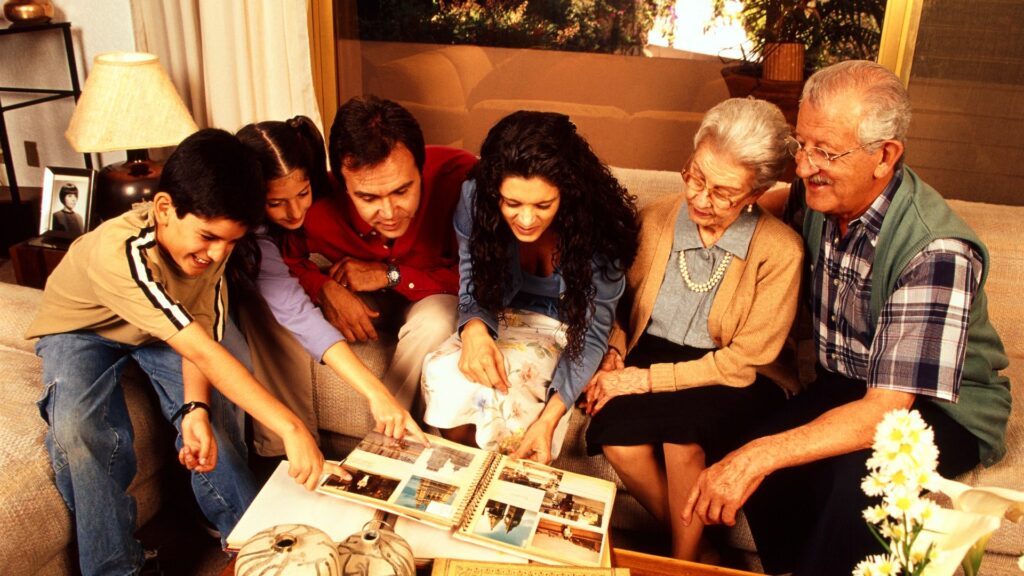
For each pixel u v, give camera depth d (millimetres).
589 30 3406
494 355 1540
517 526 1188
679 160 3570
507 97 3521
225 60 2742
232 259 1570
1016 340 1898
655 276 1618
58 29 3082
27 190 3361
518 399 1544
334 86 2947
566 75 3475
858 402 1375
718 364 1581
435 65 3457
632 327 1696
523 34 3426
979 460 1493
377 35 3420
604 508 1250
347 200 1755
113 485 1482
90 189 2502
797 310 1608
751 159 1366
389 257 1830
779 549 1549
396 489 1243
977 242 1346
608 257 1538
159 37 2877
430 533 1182
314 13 2832
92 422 1467
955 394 1324
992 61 2645
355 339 1798
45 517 1424
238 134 1517
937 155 2805
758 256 1529
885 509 810
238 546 1148
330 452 1987
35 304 1926
